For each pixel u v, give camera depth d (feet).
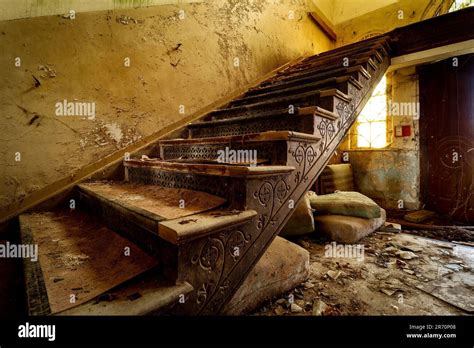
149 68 7.86
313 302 5.08
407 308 4.88
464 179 11.42
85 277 2.93
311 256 7.52
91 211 5.47
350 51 10.65
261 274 4.90
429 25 9.46
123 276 2.89
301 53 15.48
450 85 11.71
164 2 8.22
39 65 5.87
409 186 13.06
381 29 16.62
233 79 10.80
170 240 2.70
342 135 6.56
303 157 4.87
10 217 5.49
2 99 5.43
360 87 7.39
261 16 12.42
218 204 3.68
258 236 3.79
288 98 6.79
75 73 6.41
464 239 9.20
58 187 6.17
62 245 3.90
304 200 9.03
